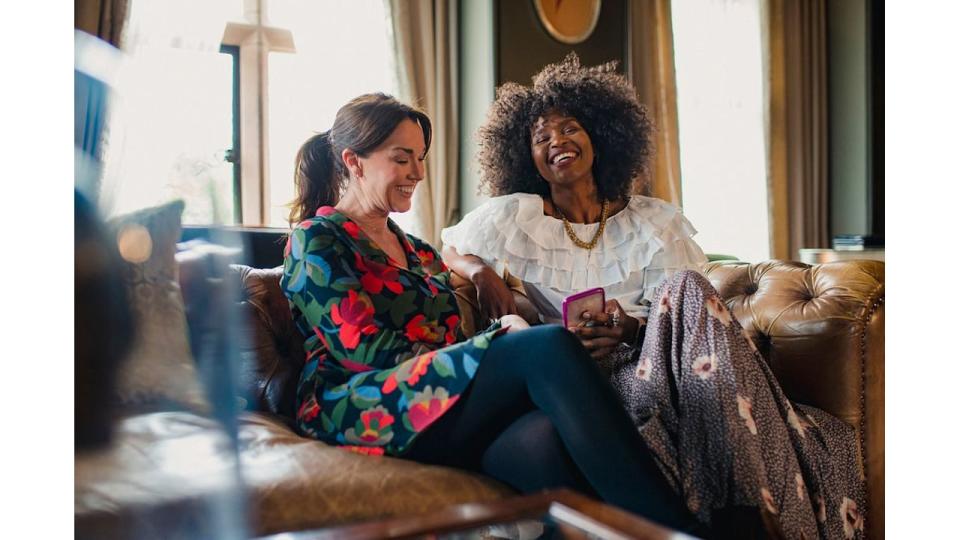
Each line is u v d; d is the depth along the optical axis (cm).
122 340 90
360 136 158
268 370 154
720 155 505
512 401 127
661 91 462
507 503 82
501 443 125
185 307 97
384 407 130
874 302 161
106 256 90
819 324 164
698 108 497
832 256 436
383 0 373
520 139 205
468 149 394
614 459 115
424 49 381
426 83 382
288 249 148
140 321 92
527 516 81
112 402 89
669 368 140
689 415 132
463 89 397
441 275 173
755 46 513
